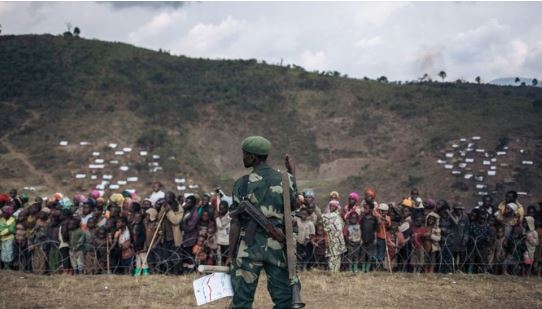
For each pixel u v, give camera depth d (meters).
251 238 6.26
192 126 84.62
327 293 10.30
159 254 13.02
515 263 13.34
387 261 13.23
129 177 66.31
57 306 9.13
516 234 13.42
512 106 84.44
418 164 66.69
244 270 6.24
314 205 13.76
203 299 6.56
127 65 96.88
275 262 6.27
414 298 10.05
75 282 11.23
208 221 13.26
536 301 10.09
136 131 77.44
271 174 6.47
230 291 6.59
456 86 109.62
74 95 83.94
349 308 9.16
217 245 13.11
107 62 96.00
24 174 64.44
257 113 91.25
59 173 65.44
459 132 75.06
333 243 12.95
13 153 69.38
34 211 13.88
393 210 13.78
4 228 13.39
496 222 13.42
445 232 13.23
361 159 79.06
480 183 60.00
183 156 72.38
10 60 90.38
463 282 11.77
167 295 10.02
